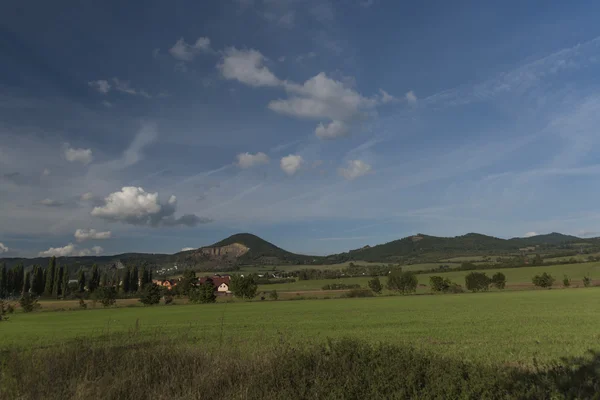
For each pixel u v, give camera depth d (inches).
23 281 5093.5
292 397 273.3
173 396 289.1
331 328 1304.1
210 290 3789.4
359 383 281.9
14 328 1695.4
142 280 5949.8
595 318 1429.6
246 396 277.0
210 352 372.5
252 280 3858.3
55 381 316.8
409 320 1528.1
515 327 1190.9
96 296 3567.9
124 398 292.5
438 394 263.1
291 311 2279.8
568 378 329.7
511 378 293.7
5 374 327.6
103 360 350.0
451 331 1136.8
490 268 5777.6
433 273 5821.9
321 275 6579.7
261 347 442.3
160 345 391.2
